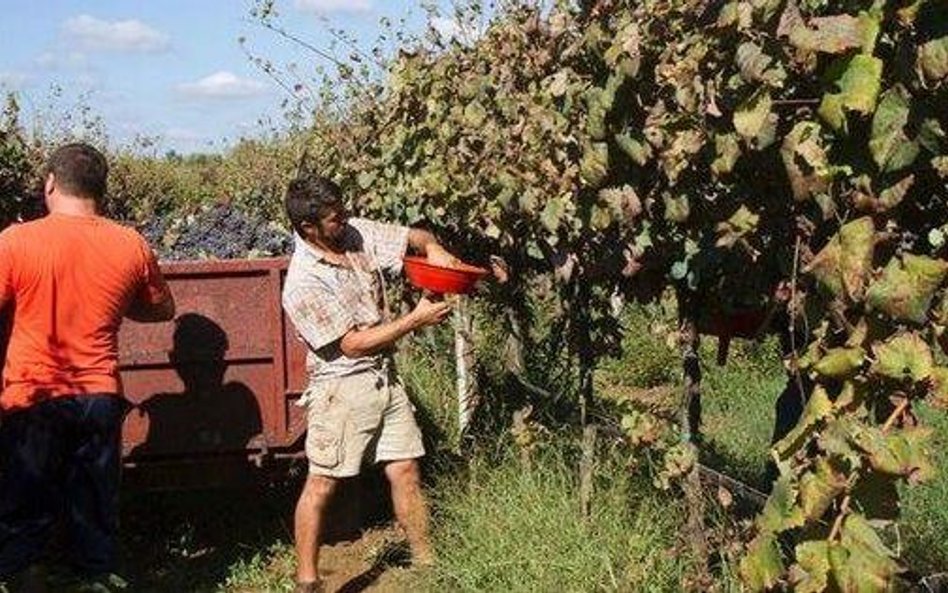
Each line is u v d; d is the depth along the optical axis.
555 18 4.81
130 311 5.56
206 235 7.74
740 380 9.39
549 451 6.12
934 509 5.62
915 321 2.43
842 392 2.61
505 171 5.27
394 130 7.27
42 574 5.62
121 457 5.62
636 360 10.20
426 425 7.84
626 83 3.76
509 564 5.36
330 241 5.52
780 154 2.91
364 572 6.20
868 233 2.49
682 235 4.16
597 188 4.06
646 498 5.47
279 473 6.43
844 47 2.46
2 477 5.24
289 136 12.65
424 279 5.27
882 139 2.45
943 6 2.37
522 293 6.50
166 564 6.42
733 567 4.37
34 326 5.17
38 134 14.07
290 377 6.32
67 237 5.20
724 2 3.01
